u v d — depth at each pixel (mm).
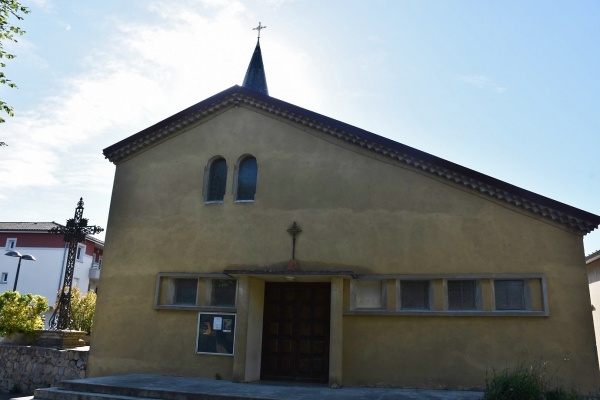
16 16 12320
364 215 12938
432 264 12195
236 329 12539
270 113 14406
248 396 10062
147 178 15078
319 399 9891
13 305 16328
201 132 14961
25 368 15086
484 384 11250
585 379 10773
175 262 14062
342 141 13594
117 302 14281
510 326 11445
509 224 11984
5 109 12234
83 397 10867
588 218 11359
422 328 11898
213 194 14531
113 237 14891
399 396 10398
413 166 12891
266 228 13539
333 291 12172
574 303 11203
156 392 10617
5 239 37625
